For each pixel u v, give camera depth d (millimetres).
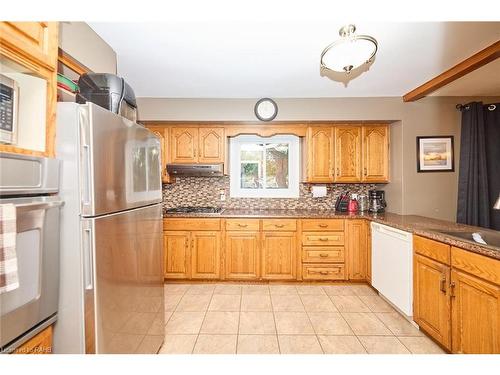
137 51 1930
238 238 3006
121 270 1257
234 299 2615
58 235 1000
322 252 2977
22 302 832
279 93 2865
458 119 2939
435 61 2090
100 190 1095
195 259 3018
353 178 3213
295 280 3000
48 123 987
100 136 1101
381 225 2527
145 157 1557
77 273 1023
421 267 1933
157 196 1737
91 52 1631
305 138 3289
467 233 1908
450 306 1630
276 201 3566
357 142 3209
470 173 2734
